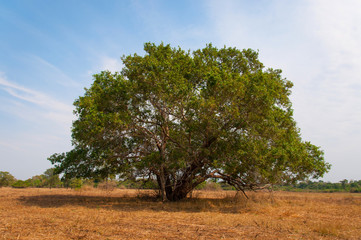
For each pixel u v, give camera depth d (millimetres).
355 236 7906
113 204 16234
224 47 19781
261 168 14320
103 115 14336
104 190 31672
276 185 19016
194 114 14734
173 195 19141
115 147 17047
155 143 17719
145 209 14055
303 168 16266
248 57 20047
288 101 18484
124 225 8930
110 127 14859
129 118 15250
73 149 17438
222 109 14312
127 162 17953
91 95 16625
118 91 15492
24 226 8141
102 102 16109
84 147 16859
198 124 14578
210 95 14703
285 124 16578
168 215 11797
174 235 7539
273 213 13195
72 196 21875
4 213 11016
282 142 14883
